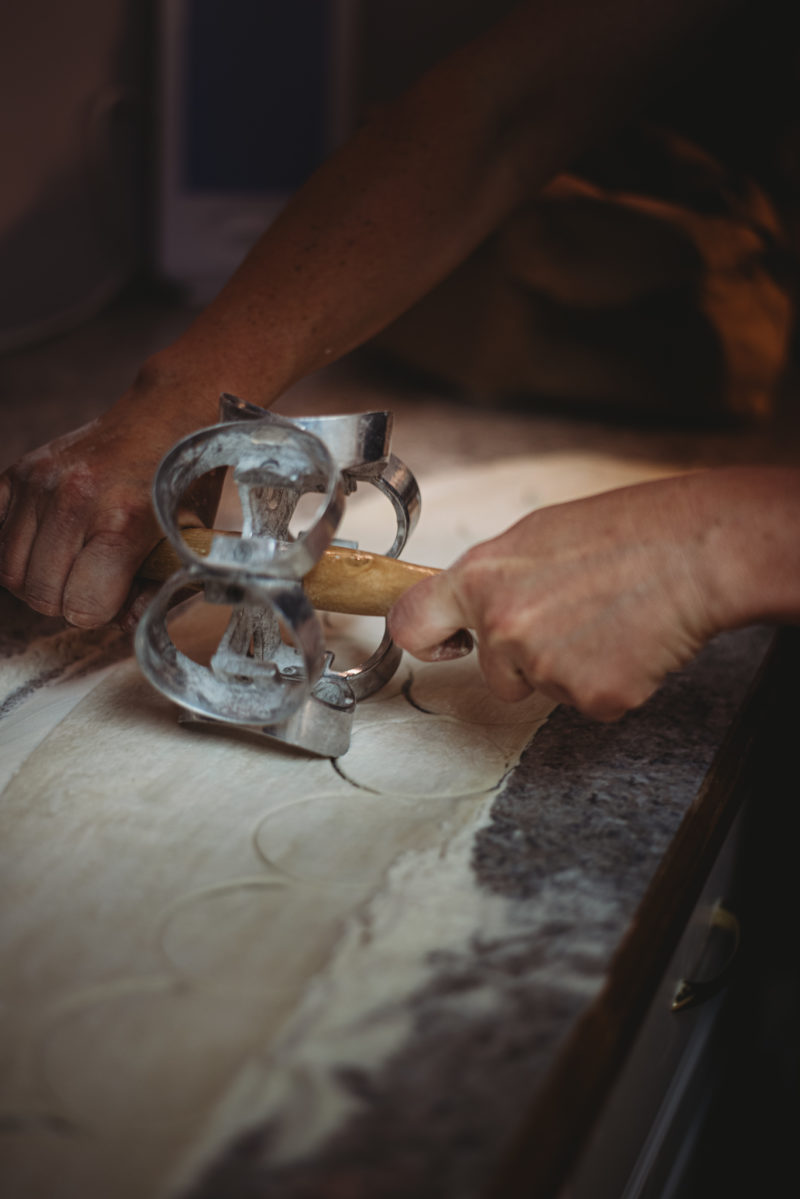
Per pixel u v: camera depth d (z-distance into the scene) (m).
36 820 0.57
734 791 0.67
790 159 1.94
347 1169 0.36
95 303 2.27
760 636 0.89
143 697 0.73
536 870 0.54
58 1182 0.36
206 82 2.29
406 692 0.76
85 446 0.69
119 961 0.46
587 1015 0.44
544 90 0.95
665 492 0.55
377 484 0.66
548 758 0.66
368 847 0.56
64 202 2.15
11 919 0.49
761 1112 1.32
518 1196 0.36
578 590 0.54
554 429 1.67
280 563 0.53
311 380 1.88
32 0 1.96
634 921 0.50
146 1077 0.40
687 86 1.90
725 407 1.68
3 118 1.98
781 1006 1.40
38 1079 0.40
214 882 0.52
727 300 1.64
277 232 0.87
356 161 0.89
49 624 0.86
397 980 0.45
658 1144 0.78
